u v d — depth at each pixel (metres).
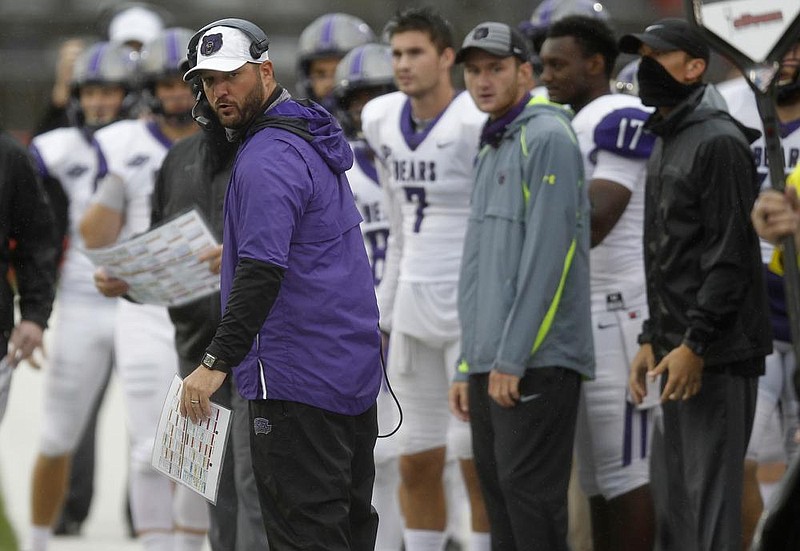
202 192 21.72
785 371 22.84
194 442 16.73
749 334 19.17
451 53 23.59
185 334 21.92
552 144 20.02
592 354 20.33
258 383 16.78
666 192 19.34
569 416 20.12
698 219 19.14
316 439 16.89
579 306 20.14
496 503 20.83
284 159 16.59
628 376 21.95
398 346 24.02
